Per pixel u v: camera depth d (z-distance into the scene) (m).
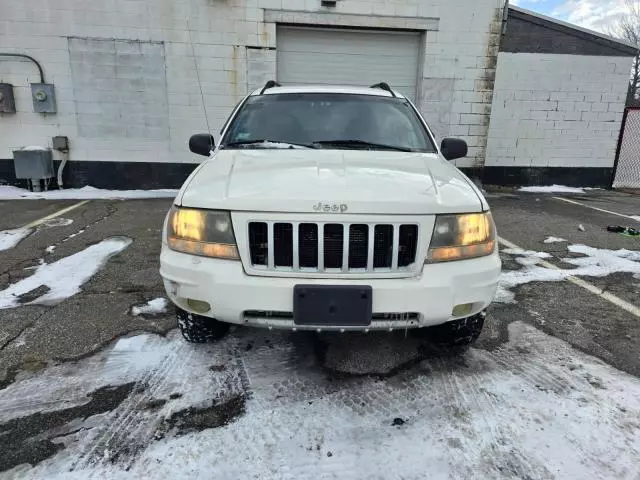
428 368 2.51
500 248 4.90
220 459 1.83
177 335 2.82
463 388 2.33
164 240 2.30
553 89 9.02
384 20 7.87
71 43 7.44
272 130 3.05
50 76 7.55
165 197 7.58
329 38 8.08
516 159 9.36
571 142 9.34
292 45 8.03
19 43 7.39
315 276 2.03
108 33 7.46
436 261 2.10
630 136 9.48
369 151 2.77
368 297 1.99
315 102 3.30
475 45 8.16
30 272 3.89
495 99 9.00
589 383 2.38
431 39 8.06
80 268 4.00
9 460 1.81
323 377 2.41
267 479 1.74
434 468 1.80
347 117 3.16
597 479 1.75
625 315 3.23
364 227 2.04
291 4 7.63
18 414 2.07
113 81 7.66
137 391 2.26
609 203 7.87
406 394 2.27
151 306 3.23
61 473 1.75
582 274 4.07
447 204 2.12
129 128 7.88
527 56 8.80
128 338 2.77
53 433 1.96
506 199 8.12
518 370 2.50
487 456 1.86
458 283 2.10
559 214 6.80
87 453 1.85
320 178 2.20
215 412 2.12
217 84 7.82
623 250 4.84
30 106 7.64
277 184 2.15
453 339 2.59
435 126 8.46
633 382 2.40
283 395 2.25
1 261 4.16
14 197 7.32
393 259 2.05
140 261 4.21
